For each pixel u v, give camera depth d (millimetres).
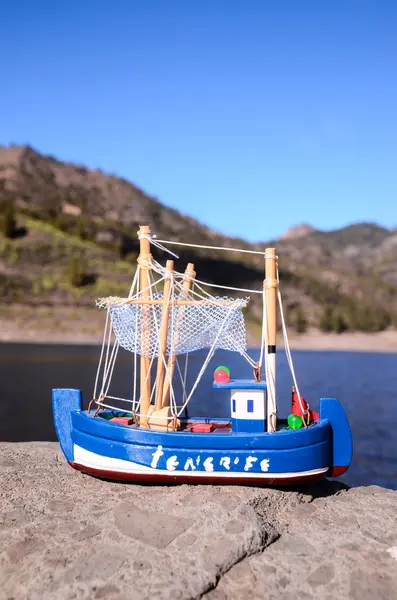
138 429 317
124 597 237
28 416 851
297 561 263
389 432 852
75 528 280
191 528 277
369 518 303
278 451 308
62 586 243
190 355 2355
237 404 325
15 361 1913
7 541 271
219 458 309
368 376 1849
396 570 259
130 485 323
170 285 335
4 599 240
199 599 240
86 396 1052
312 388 1463
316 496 330
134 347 346
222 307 342
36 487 323
